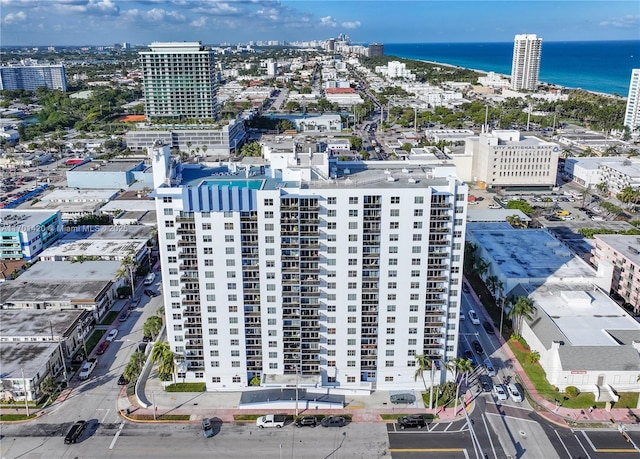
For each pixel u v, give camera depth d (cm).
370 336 14588
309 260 13838
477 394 14838
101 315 19150
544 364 15688
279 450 12888
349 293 14162
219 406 14475
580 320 16662
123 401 14662
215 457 12662
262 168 16125
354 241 13675
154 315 19000
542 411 14162
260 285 14150
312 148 16562
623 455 12662
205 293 14300
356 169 16100
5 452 12788
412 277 14050
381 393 14925
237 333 14638
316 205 13350
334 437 13325
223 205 13425
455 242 13912
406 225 13562
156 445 13050
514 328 17950
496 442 13100
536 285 18850
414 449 12912
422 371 14825
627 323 16525
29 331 16625
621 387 14912
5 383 14375
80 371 15825
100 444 13075
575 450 12825
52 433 13450
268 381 14875
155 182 14200
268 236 13675
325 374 15050
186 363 15138
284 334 14625
